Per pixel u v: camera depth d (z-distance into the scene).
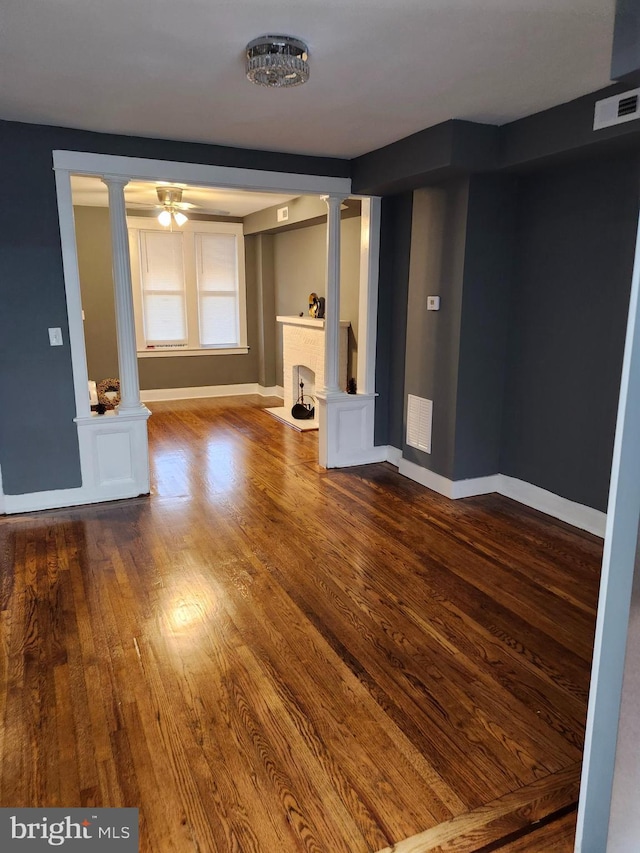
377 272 4.70
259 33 2.25
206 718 2.06
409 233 4.47
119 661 2.37
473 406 4.13
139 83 2.78
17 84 2.80
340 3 2.01
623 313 3.28
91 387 5.20
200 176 3.92
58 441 3.91
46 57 2.48
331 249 4.60
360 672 2.32
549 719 2.08
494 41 2.31
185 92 2.90
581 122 2.98
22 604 2.79
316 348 6.18
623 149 3.07
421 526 3.73
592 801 1.42
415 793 1.77
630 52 1.36
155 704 2.13
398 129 3.56
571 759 1.90
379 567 3.18
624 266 3.24
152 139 3.75
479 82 2.75
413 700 2.16
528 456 4.06
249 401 7.67
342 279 5.89
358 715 2.08
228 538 3.54
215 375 7.92
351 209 5.37
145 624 2.63
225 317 7.81
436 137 3.48
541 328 3.84
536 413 3.95
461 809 1.71
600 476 3.53
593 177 3.37
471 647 2.48
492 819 1.68
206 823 1.66
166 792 1.76
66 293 3.72
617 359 3.35
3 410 3.73
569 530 3.68
